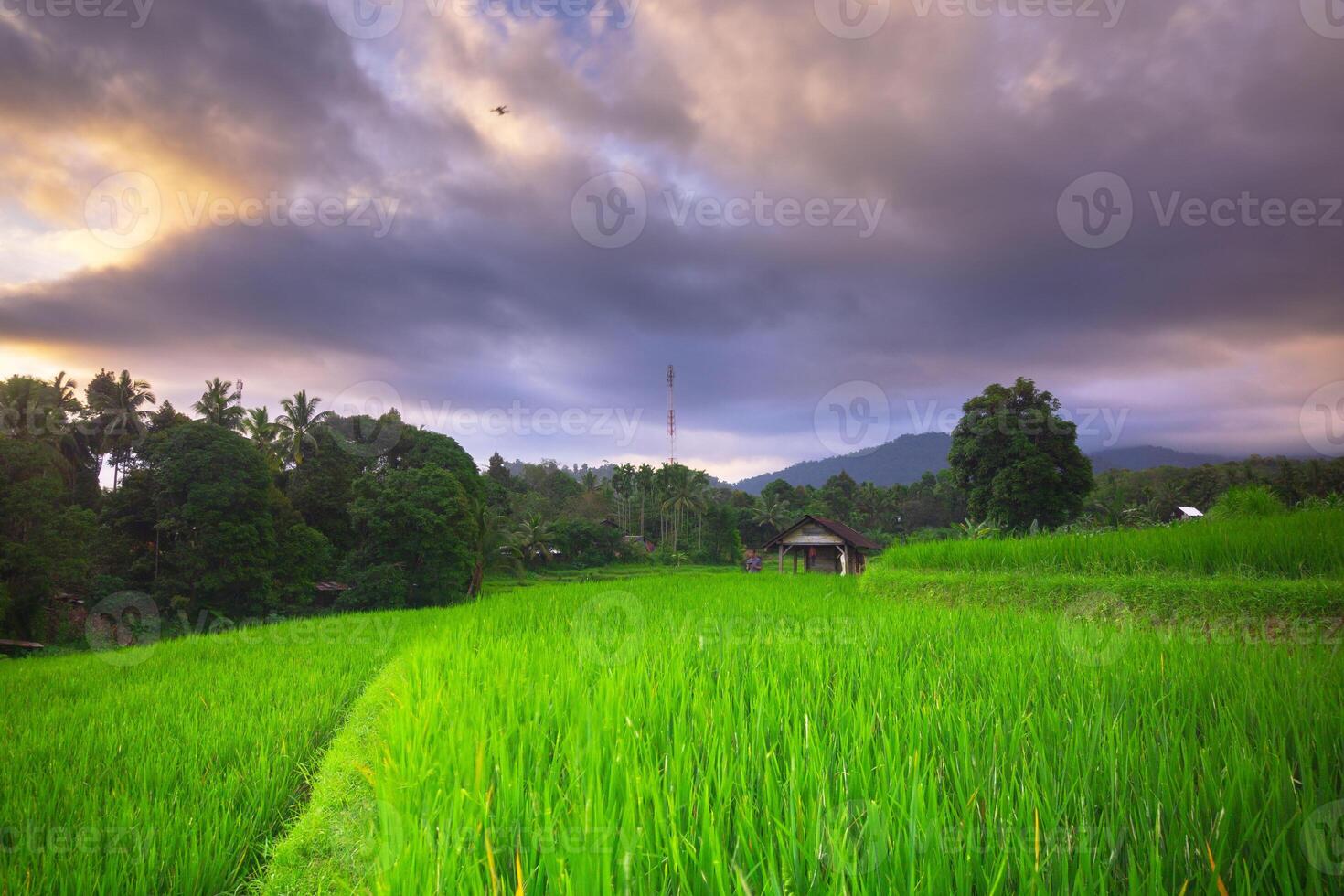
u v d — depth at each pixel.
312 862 3.80
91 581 28.77
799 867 2.41
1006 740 3.67
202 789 5.06
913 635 7.97
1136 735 3.54
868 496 94.75
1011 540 15.45
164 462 29.94
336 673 10.38
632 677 5.30
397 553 35.91
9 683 10.40
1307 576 9.77
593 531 75.56
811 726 3.71
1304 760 3.10
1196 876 2.30
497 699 5.02
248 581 29.64
